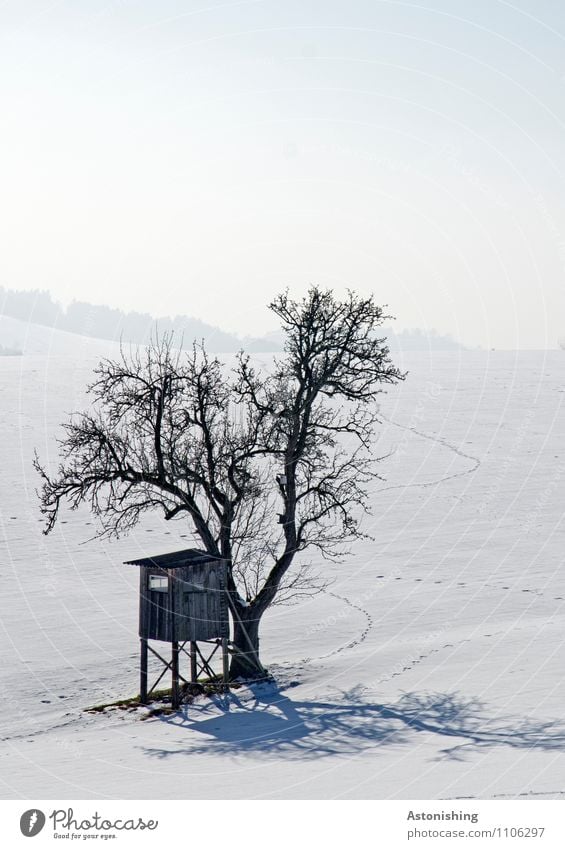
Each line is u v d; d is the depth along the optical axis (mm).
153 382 31828
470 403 94938
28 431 80875
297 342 32219
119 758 23859
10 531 54875
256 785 19922
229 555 32125
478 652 33156
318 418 33594
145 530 55188
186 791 19859
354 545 52031
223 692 30688
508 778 18719
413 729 24500
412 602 41562
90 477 31750
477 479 66438
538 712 25078
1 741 26625
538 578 44906
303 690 30312
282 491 32938
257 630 32594
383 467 69812
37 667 34312
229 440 32750
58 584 45594
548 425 84438
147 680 32938
